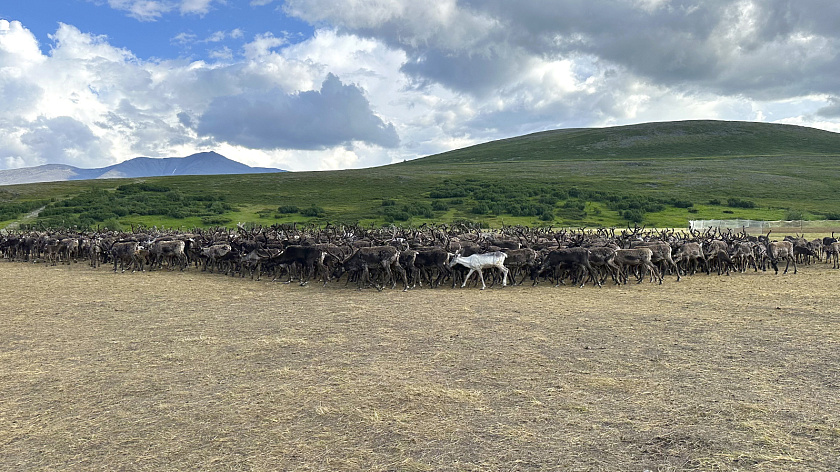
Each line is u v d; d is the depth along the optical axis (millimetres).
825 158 149375
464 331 14289
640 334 13727
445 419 8352
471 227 62312
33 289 22891
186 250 32531
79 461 7168
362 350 12453
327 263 25844
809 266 29484
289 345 12984
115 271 30094
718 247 26328
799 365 10750
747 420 8094
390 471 6797
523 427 8016
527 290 22109
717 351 11938
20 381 10391
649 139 195500
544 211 89938
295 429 8070
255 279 26578
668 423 8070
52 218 85750
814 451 7090
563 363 11227
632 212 86438
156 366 11312
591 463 6910
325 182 129875
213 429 8102
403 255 22844
